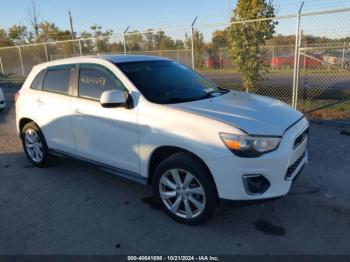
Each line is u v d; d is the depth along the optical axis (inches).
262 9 354.9
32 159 215.2
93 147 170.2
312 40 319.0
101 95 156.4
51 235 135.7
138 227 139.3
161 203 144.9
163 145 136.9
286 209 149.6
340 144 232.8
